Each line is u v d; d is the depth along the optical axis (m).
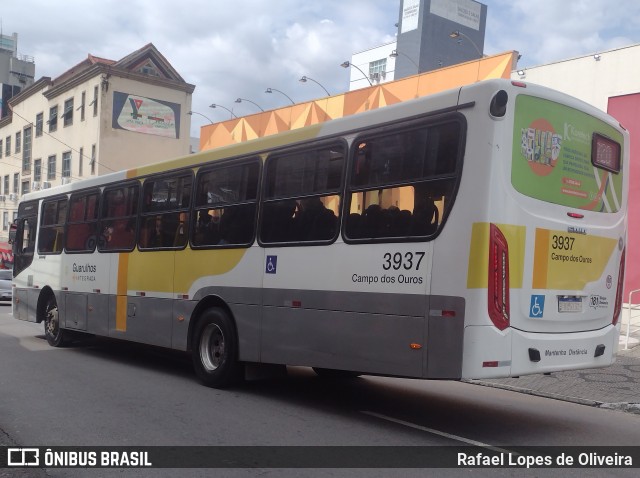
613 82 13.40
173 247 8.89
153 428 6.05
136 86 40.16
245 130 23.62
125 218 10.06
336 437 5.86
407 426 6.39
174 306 8.77
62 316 11.69
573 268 6.02
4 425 6.09
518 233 5.46
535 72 14.59
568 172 6.04
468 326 5.22
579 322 6.09
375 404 7.50
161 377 8.92
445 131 5.61
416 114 5.85
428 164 5.70
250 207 7.68
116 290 10.07
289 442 5.66
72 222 11.64
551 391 8.70
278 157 7.38
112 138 39.03
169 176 9.20
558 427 6.69
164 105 41.44
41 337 13.69
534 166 5.66
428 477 4.79
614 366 10.03
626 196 6.93
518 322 5.46
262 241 7.41
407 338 5.66
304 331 6.73
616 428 6.76
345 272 6.32
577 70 13.95
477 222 5.27
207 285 8.19
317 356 6.56
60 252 11.94
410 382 9.40
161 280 9.05
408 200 5.82
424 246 5.61
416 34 74.31
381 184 6.09
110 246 10.35
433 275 5.51
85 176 40.09
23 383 8.18
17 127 51.66
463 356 5.23
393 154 6.03
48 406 6.89
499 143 5.33
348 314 6.24
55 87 43.97
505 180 5.37
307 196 6.91
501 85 5.36
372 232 6.11
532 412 7.50
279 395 7.82
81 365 9.82
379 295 5.95
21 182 50.16
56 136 44.47
